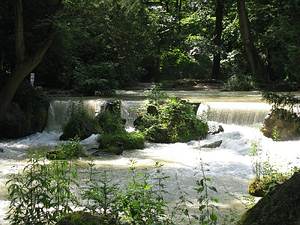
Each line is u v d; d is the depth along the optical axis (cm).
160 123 1723
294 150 1456
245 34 3170
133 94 2736
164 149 1546
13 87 1770
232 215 735
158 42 3841
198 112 1922
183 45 3972
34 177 558
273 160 1323
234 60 3728
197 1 4216
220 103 1977
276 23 2962
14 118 1802
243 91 2947
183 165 1269
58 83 2747
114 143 1502
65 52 2277
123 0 1861
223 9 3916
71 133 1750
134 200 502
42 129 1955
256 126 1788
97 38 2458
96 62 2953
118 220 479
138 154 1448
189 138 1678
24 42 1858
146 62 3953
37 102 1966
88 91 2603
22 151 1516
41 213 545
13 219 538
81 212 490
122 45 2972
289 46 2669
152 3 4103
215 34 3828
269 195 345
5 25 1920
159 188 955
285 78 3194
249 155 1407
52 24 1762
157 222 496
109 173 1134
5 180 1046
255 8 3288
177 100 1805
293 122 1633
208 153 1468
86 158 1349
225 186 1023
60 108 2005
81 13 1784
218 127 1761
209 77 4144
